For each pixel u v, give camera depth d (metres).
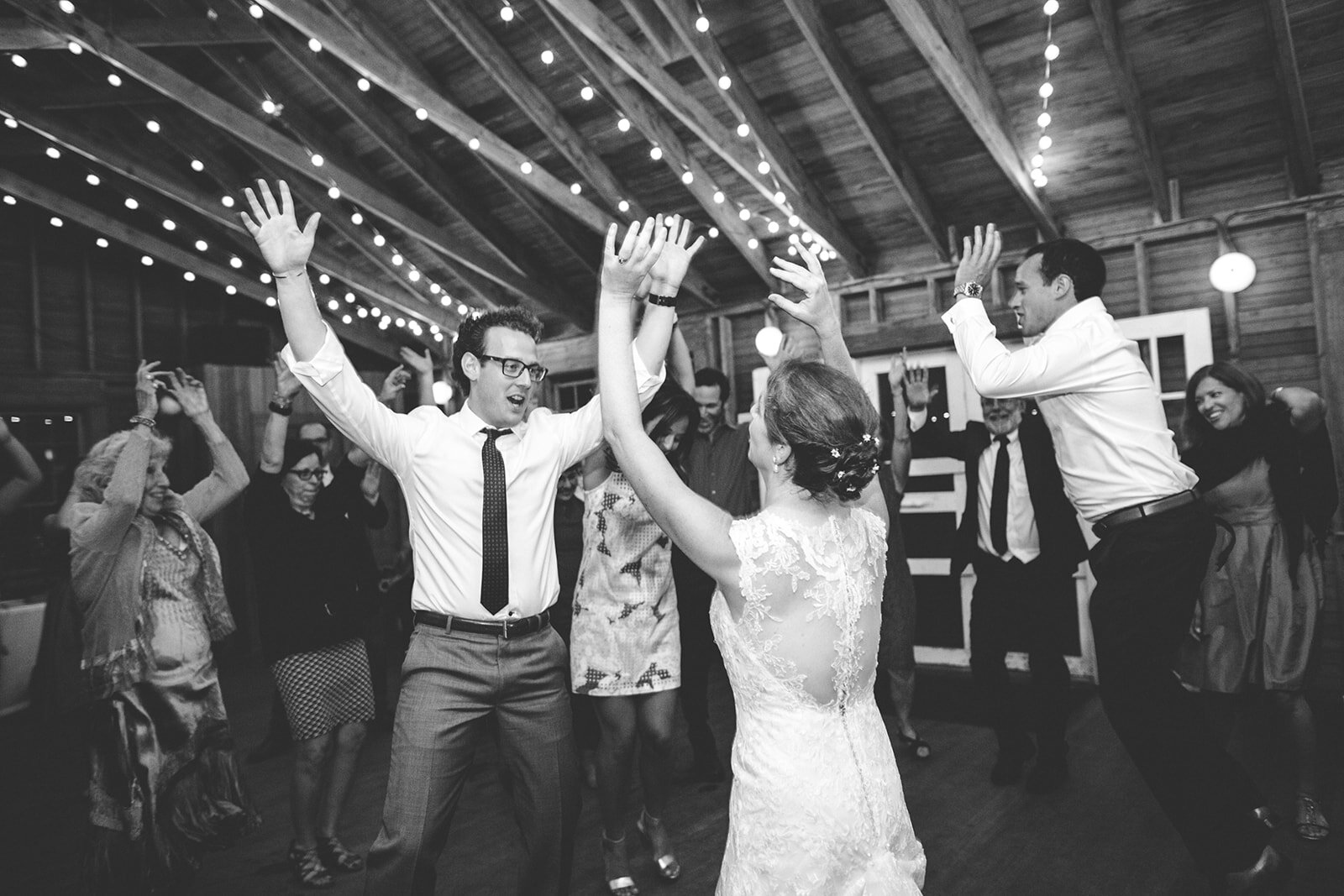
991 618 3.16
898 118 4.64
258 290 7.57
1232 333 4.36
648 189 5.63
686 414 2.64
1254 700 3.95
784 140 4.89
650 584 2.38
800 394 1.21
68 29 4.27
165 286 7.62
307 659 2.50
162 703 2.15
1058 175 4.67
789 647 1.18
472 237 6.53
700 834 2.75
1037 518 3.05
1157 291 4.65
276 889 2.45
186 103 4.86
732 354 6.31
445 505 1.72
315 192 6.38
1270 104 4.02
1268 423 2.71
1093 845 2.53
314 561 2.54
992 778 3.10
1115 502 2.09
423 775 1.62
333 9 4.50
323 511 2.63
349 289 7.74
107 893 2.06
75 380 6.93
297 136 5.66
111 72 5.38
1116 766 3.21
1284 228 4.27
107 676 2.08
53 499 6.89
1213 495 2.81
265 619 2.49
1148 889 2.25
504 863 2.63
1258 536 2.70
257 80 5.29
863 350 5.52
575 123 5.23
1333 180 4.16
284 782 3.48
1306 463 2.62
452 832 2.90
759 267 5.72
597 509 2.42
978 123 4.09
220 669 5.98
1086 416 2.11
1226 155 4.32
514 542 1.73
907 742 3.41
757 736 1.19
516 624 1.71
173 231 7.08
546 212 6.07
